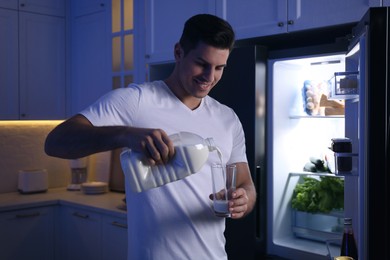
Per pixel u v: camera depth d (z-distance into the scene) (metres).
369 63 1.45
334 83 1.71
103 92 3.22
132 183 1.21
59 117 3.47
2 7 3.16
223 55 1.32
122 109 1.36
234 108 2.18
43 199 3.15
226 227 2.22
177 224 1.38
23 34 3.26
